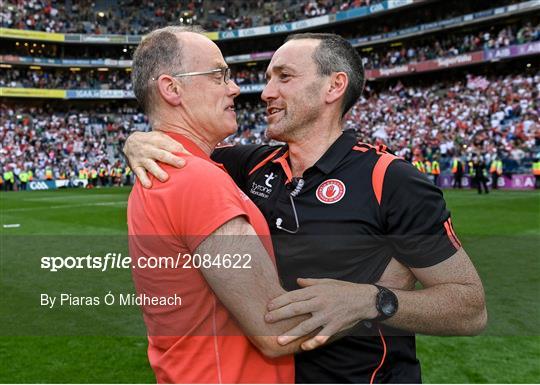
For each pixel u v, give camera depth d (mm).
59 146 39188
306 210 1844
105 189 30234
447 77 38844
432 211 1706
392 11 39688
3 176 30531
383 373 1782
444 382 3617
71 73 48750
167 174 1584
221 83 1807
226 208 1479
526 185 23656
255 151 2340
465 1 37688
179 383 1618
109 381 3648
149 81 1784
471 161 24438
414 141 29469
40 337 4367
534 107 27531
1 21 43938
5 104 45719
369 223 1752
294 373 1767
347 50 1981
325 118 1943
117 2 51031
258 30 46188
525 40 31766
